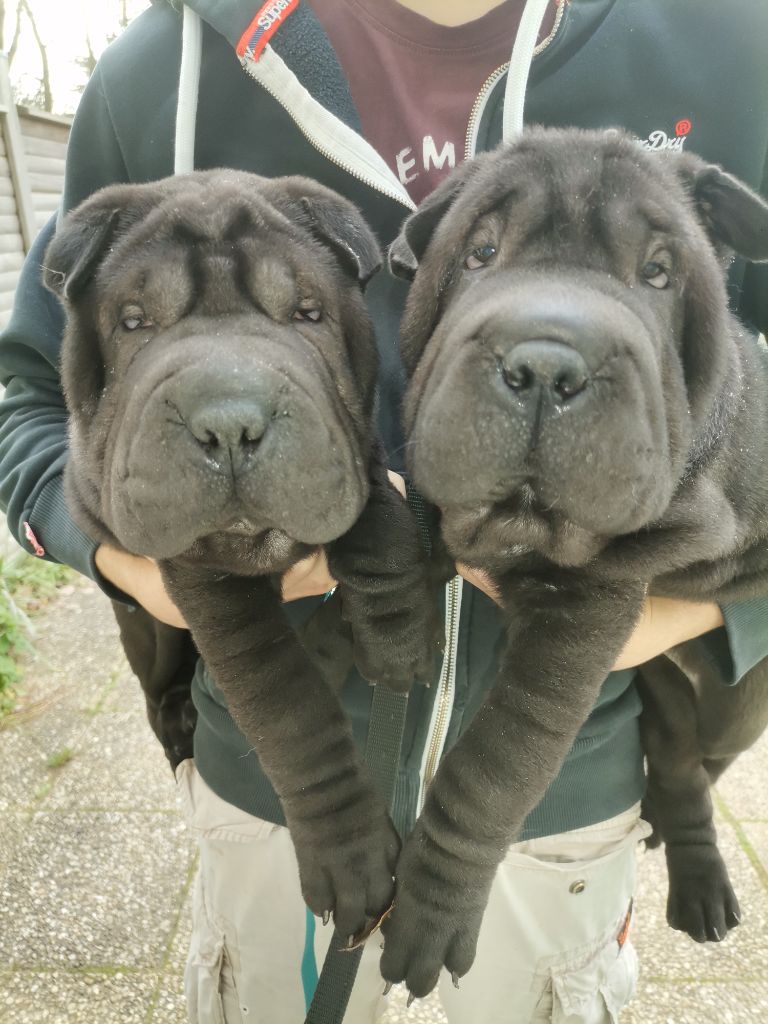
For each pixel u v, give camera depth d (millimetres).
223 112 553
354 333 462
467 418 342
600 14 525
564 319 327
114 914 847
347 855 411
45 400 583
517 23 535
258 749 423
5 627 1239
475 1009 550
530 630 413
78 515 494
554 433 332
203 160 563
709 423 438
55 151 1865
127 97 551
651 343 360
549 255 386
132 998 769
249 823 536
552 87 528
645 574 404
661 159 436
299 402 375
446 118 549
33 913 847
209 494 365
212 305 411
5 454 562
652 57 520
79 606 1398
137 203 447
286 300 424
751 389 500
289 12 504
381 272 548
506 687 406
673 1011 760
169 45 549
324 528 389
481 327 345
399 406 530
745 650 497
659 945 823
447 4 541
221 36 541
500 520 390
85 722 1105
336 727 423
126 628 655
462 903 398
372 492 454
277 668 422
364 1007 562
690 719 601
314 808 414
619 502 344
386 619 436
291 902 532
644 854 923
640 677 601
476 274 411
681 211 408
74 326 445
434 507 476
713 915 621
